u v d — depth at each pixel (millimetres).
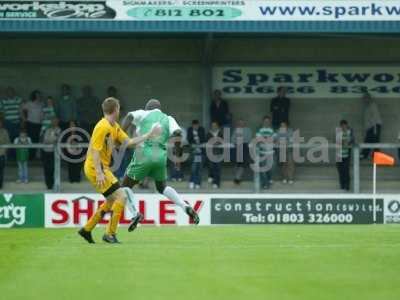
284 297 20312
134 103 61281
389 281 22750
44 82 60938
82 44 60844
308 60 61312
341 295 20672
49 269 24844
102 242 32062
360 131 61656
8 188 55812
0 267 25297
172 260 26391
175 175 55750
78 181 55156
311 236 34406
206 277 23234
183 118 61375
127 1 51906
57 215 43500
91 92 58875
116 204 30875
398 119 61656
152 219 43281
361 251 28672
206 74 60344
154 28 51938
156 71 61281
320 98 61562
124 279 23031
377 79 61656
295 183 57406
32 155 57844
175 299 20156
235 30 52094
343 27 52406
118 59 61062
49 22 51875
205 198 44469
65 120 57500
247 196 44719
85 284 22297
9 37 60469
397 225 42688
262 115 61312
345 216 45375
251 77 61188
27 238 34375
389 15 52469
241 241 32250
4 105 58812
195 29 51938
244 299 20078
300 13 52219
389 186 58812
